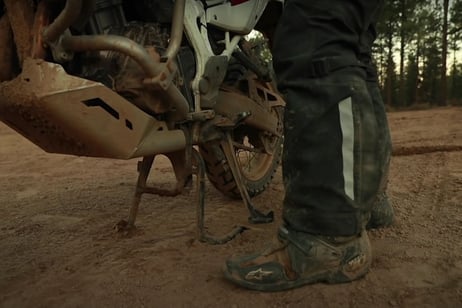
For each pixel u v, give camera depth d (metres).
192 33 2.14
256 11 2.54
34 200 3.70
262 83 3.13
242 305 1.63
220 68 2.27
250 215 2.60
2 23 1.82
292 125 1.65
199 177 2.24
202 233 2.23
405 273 1.79
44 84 1.56
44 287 1.88
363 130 1.60
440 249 2.03
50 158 6.64
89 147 1.75
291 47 1.66
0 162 6.44
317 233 1.65
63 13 1.57
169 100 1.92
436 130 7.73
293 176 1.66
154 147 1.94
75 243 2.46
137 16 2.26
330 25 1.62
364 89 1.64
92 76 1.89
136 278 1.92
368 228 2.38
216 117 2.34
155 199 3.48
